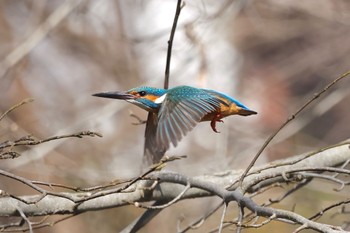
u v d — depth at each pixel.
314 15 15.23
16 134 12.85
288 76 16.64
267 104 16.56
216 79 16.05
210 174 7.62
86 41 16.08
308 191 13.36
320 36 16.39
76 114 15.52
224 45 16.28
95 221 13.66
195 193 7.45
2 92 14.23
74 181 13.16
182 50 12.83
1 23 15.82
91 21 15.94
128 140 14.99
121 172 12.82
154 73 15.57
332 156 7.96
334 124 17.33
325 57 16.23
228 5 13.53
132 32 16.27
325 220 12.98
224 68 16.28
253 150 13.66
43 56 16.06
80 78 16.08
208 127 15.30
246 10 15.41
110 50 15.94
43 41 16.16
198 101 6.34
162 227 13.42
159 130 5.96
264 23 15.66
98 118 13.16
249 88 16.48
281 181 7.80
